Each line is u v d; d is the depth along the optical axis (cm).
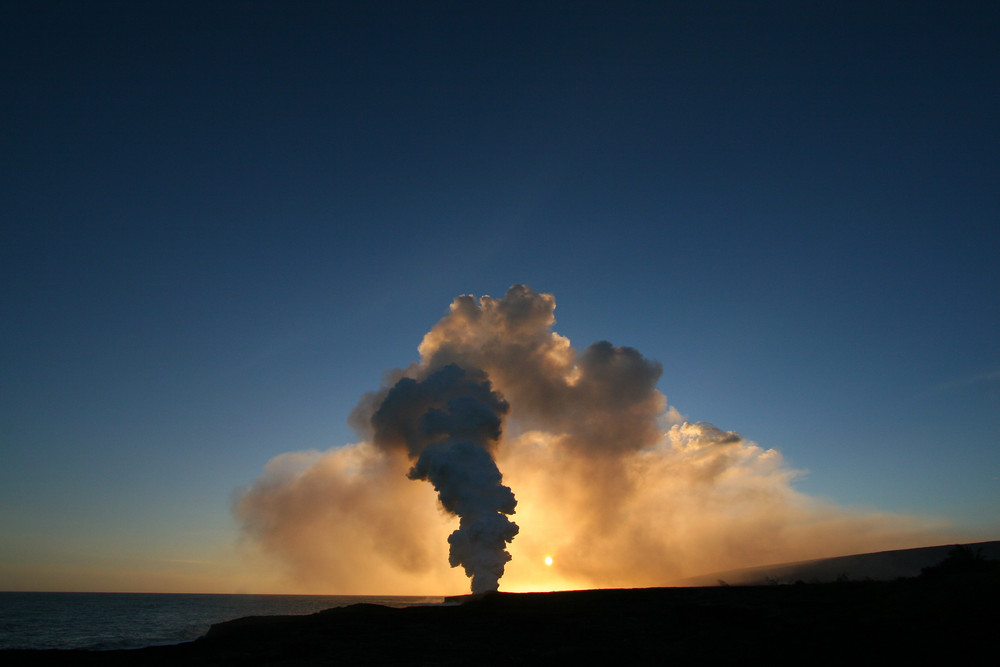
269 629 5944
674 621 4412
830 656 2644
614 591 7094
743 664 2756
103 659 4822
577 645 3759
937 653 2459
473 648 4028
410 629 5119
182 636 9062
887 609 3534
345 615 6519
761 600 4712
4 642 8206
